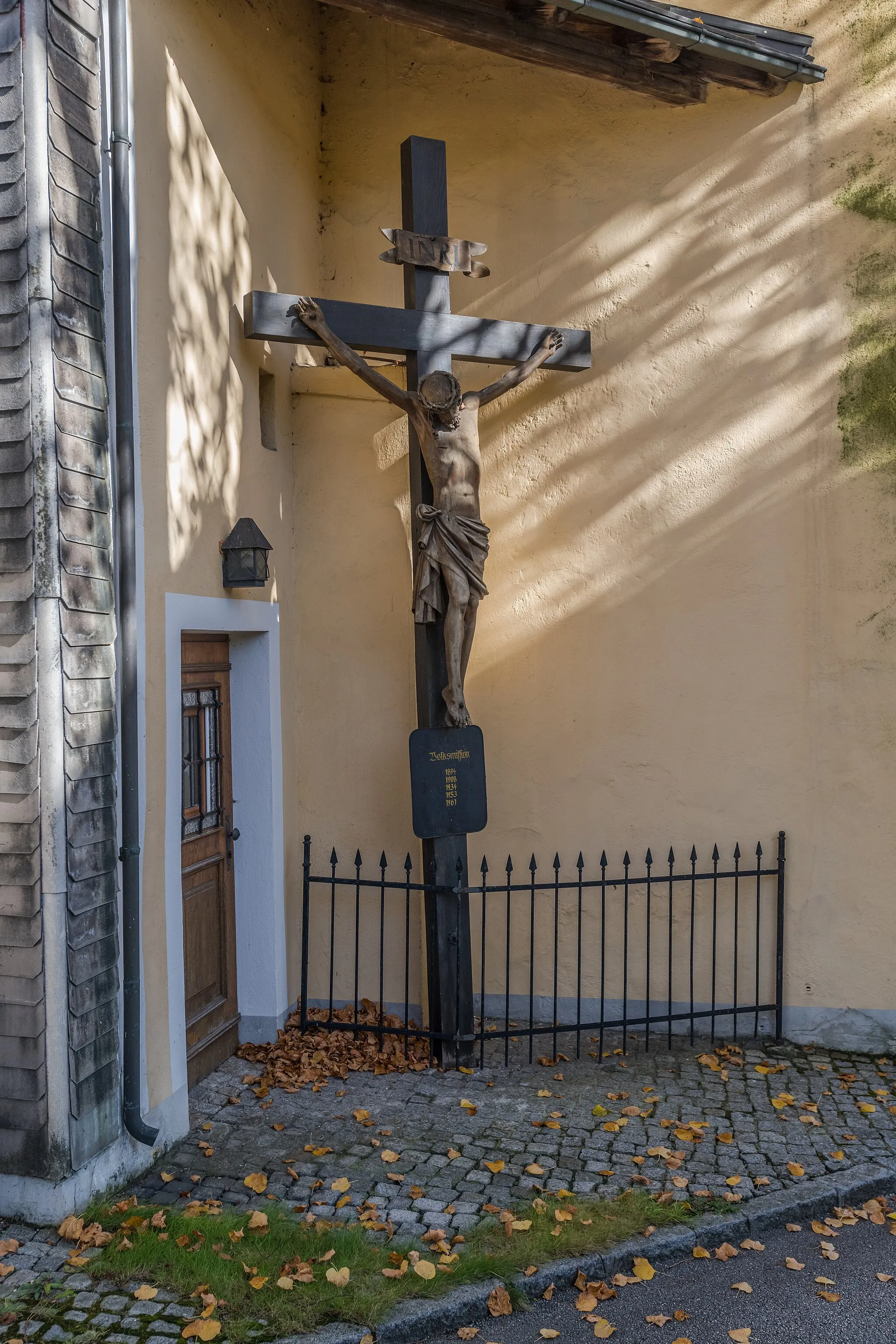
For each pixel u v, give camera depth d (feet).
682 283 20.94
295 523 21.81
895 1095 18.26
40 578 13.29
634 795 21.20
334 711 21.76
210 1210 13.97
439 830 19.13
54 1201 13.41
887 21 20.02
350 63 22.04
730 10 20.81
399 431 21.58
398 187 22.04
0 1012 13.53
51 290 13.29
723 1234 13.93
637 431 21.13
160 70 15.89
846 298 20.33
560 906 21.43
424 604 18.98
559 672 21.43
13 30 13.19
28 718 13.34
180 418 16.44
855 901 20.47
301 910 21.40
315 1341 11.64
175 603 16.22
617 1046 20.42
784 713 20.68
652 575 21.11
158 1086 15.60
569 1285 13.00
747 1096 18.11
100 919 14.15
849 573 20.40
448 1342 12.00
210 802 19.19
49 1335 11.52
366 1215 14.06
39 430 13.25
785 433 20.59
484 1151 15.99
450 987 19.27
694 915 21.03
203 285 17.34
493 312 21.72
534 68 21.44
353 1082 18.60
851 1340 12.07
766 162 20.56
